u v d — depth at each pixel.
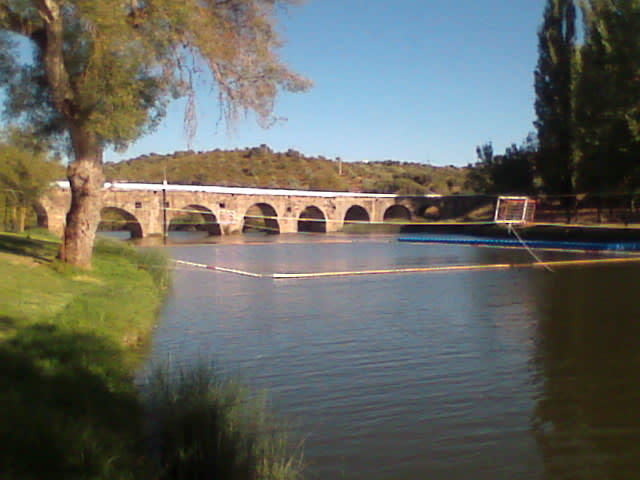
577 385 10.14
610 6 43.06
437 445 7.82
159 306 17.30
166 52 15.88
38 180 30.81
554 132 52.69
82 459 5.58
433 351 12.48
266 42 16.98
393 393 9.81
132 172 90.50
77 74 15.86
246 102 17.00
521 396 9.66
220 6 16.83
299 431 8.17
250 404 9.01
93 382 7.88
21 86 17.31
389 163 153.12
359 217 77.25
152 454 6.62
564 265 28.84
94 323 11.24
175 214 57.25
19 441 5.47
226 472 6.28
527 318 15.83
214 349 12.59
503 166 66.62
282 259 34.72
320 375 10.77
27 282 14.13
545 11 52.91
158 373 8.99
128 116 15.29
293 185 100.88
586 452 7.62
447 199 72.62
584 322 15.19
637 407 9.12
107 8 14.34
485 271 27.12
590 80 43.31
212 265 30.91
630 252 35.94
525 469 7.20
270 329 14.66
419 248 43.25
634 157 41.72
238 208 62.19
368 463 7.30
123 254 25.44
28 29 15.79
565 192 53.75
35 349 8.51
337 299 19.27
